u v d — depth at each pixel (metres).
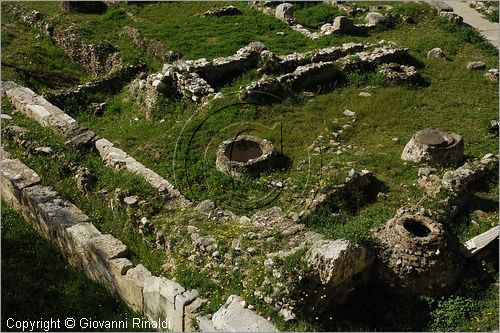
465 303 9.61
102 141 13.48
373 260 9.80
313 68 16.39
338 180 11.91
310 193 12.02
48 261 10.91
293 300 8.70
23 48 20.08
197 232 10.16
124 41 20.12
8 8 22.94
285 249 9.50
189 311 8.83
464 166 12.43
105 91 17.30
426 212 10.80
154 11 22.67
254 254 9.50
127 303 9.91
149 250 10.55
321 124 14.95
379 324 9.36
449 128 14.78
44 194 11.62
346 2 23.45
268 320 8.59
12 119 14.48
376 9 22.55
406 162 13.23
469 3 24.38
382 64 17.38
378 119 15.18
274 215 10.54
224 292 9.16
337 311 9.39
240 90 15.51
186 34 19.95
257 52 17.42
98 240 10.38
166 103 15.64
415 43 19.50
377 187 12.42
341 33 20.17
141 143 14.39
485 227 11.12
